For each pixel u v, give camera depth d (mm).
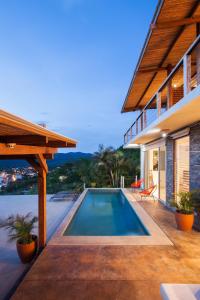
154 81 9805
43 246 4770
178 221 5695
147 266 3809
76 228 7223
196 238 5102
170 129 7641
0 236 5902
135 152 21328
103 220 8273
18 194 13992
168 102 6078
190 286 2264
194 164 6449
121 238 5117
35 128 2467
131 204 9047
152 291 3119
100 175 16859
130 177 16953
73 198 11469
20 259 4449
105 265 3838
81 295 3037
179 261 3984
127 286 3234
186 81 4617
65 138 3977
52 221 7289
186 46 6945
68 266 3803
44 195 4875
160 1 5055
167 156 8844
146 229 5832
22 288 3188
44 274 3547
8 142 3160
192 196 5797
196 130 6332
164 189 9734
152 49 7184
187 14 5473
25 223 4652
